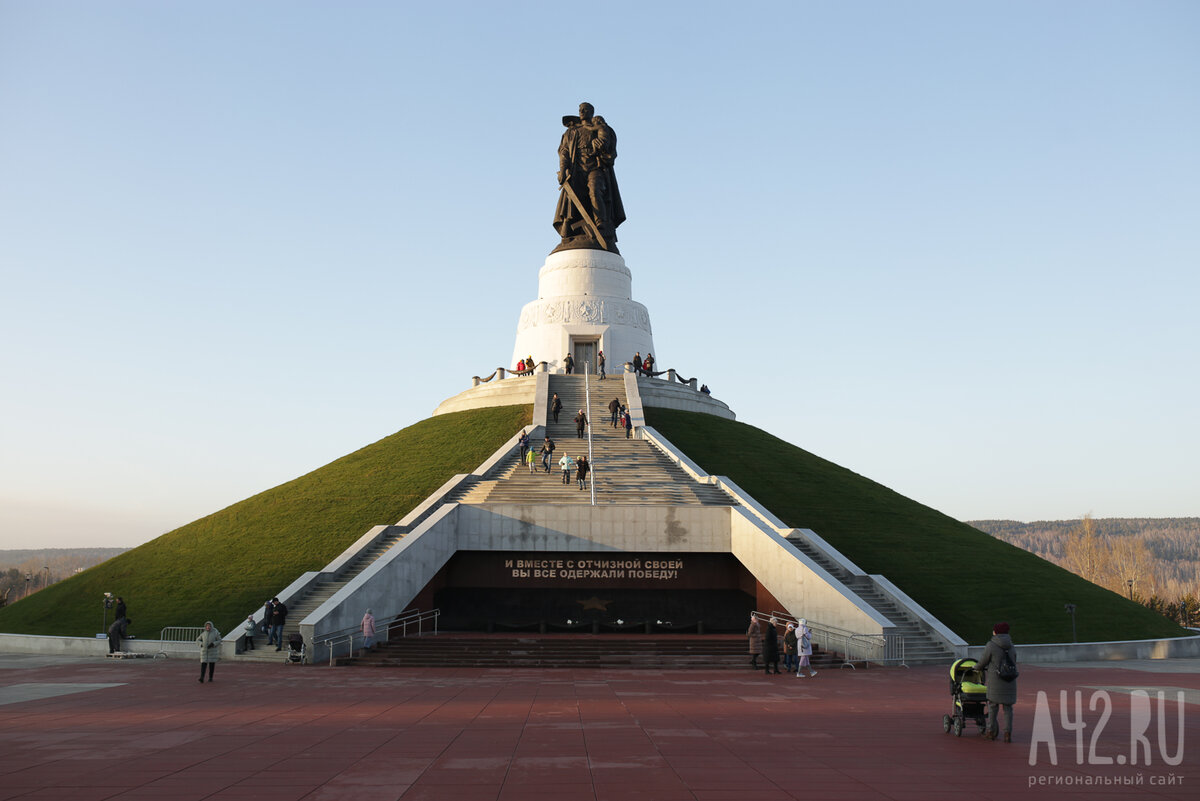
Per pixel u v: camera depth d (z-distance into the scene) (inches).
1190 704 705.0
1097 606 1382.9
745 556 1326.3
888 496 1806.1
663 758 472.1
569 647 1075.3
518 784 410.6
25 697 745.0
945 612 1296.8
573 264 2327.8
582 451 1711.4
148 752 490.3
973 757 478.0
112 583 1470.2
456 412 2143.2
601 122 2401.6
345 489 1712.6
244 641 1120.2
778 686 835.4
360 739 530.6
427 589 1315.2
